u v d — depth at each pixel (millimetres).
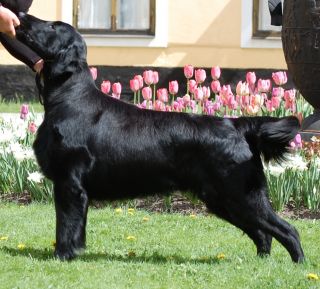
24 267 9391
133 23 30078
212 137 9586
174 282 8898
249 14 29625
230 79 29766
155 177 9719
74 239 9695
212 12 29688
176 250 10734
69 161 9625
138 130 9719
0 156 14812
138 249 10773
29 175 14031
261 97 15453
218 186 9578
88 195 9828
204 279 9031
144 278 9039
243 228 9906
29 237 11352
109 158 9672
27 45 9734
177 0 29766
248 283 8906
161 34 29828
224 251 10695
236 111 15609
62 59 9711
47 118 9758
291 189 13516
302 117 16453
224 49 29766
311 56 15945
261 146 9641
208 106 15289
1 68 29547
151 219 12734
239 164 9523
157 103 15227
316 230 12086
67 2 29875
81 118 9680
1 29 9766
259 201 9562
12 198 14422
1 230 11828
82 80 9797
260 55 29750
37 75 10016
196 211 13477
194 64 29875
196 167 9625
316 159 13672
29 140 15148
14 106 27703
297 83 16484
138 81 15719
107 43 29844
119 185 9750
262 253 10062
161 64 29922
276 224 9602
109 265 9586
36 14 29828
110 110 9805
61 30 9750
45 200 14125
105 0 30375
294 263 9648
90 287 8625
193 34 29797
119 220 12633
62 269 9289
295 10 16031
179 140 9641
